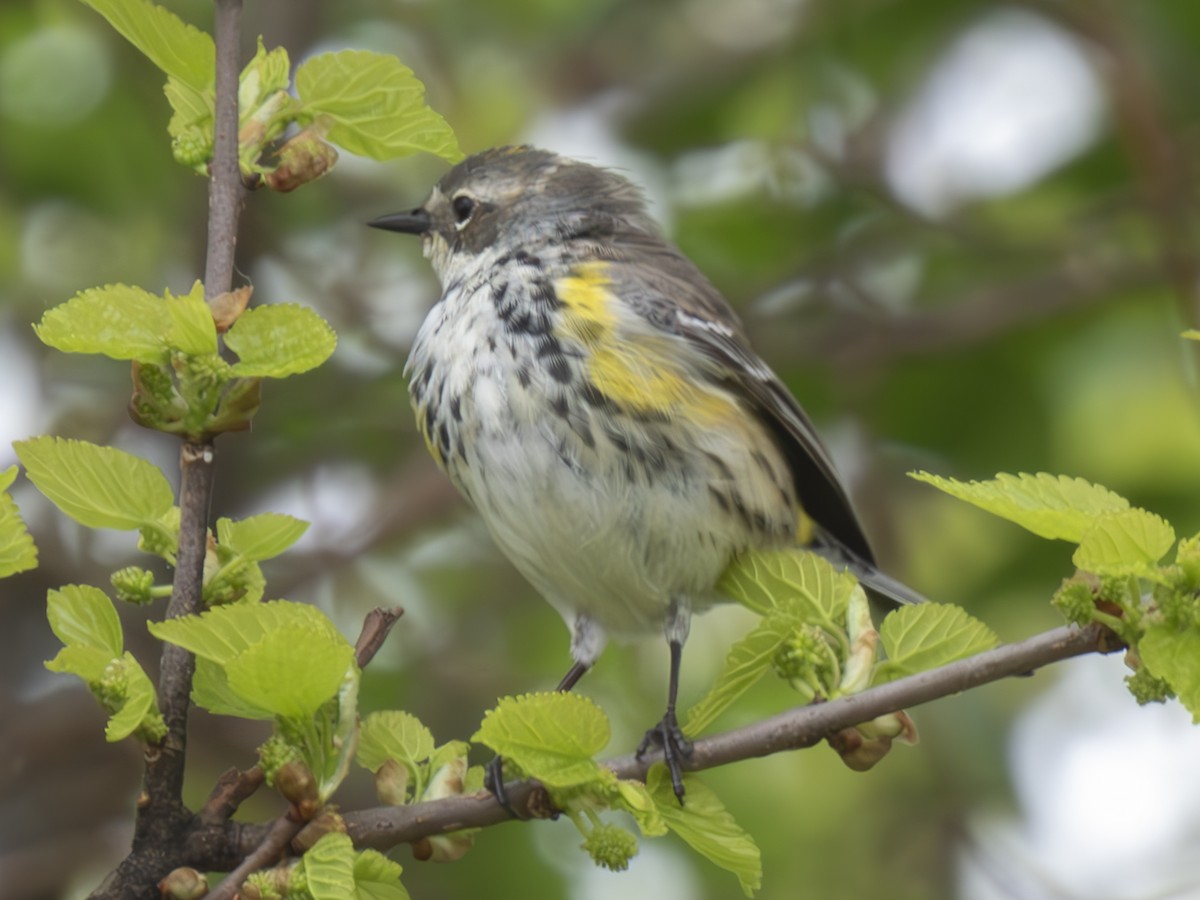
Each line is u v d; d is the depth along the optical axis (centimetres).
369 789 1196
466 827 661
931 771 1319
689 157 1457
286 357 612
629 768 687
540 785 659
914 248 1444
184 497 619
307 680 597
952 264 1472
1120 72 1305
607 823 636
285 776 611
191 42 643
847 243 1420
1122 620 598
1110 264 1354
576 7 1470
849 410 1378
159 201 1366
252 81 665
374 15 1430
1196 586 589
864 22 1408
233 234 629
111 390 1359
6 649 1293
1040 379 1359
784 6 1488
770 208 1435
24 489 1280
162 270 1362
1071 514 601
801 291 1425
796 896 1276
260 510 1339
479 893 1238
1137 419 1323
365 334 1373
